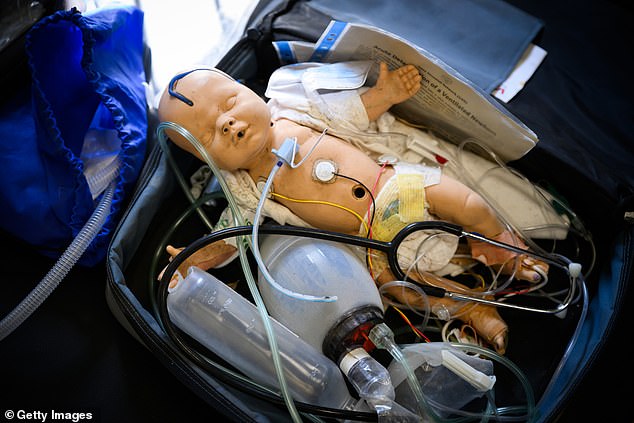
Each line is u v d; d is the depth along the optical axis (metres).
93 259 1.09
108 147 1.12
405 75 1.05
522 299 1.12
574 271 0.99
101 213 1.02
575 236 1.17
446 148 1.18
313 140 1.06
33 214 1.04
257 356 0.91
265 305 0.99
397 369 0.92
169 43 1.40
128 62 1.17
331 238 0.92
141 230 1.06
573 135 1.13
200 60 1.39
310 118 1.08
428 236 1.04
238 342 0.92
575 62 1.24
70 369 1.04
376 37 1.01
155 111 1.24
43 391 1.02
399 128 1.18
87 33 0.96
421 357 0.91
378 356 1.05
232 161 0.99
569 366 0.98
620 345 1.11
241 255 0.94
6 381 1.02
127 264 1.06
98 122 1.14
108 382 1.03
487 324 1.03
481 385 0.82
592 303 1.07
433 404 0.90
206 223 1.11
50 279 0.96
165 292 0.89
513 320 1.09
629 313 1.13
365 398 0.84
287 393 0.83
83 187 1.01
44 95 0.94
